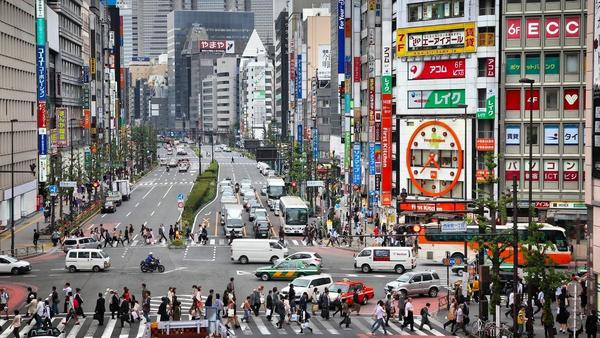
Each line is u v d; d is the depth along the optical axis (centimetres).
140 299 7106
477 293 7088
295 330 6041
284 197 13388
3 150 12606
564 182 10462
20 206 13775
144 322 6047
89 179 16650
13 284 7894
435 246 8975
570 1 10425
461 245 8931
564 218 10300
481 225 6216
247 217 13962
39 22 14712
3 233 11862
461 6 10900
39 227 12244
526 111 10581
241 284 7856
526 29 10562
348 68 15125
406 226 9456
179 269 8731
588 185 6316
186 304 6881
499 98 10688
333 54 19888
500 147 10662
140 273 8488
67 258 8588
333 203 12825
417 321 6475
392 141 12250
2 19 12650
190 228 12194
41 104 14762
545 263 5650
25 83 14075
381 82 12075
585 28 10381
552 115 10506
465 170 10906
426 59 11294
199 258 9606
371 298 7362
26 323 6241
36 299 6525
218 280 8069
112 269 8762
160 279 8119
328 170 14850
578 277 6906
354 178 13188
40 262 9356
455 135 11025
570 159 10450
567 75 10469
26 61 14175
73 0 19938
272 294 6519
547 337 5369
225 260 9456
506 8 10606
